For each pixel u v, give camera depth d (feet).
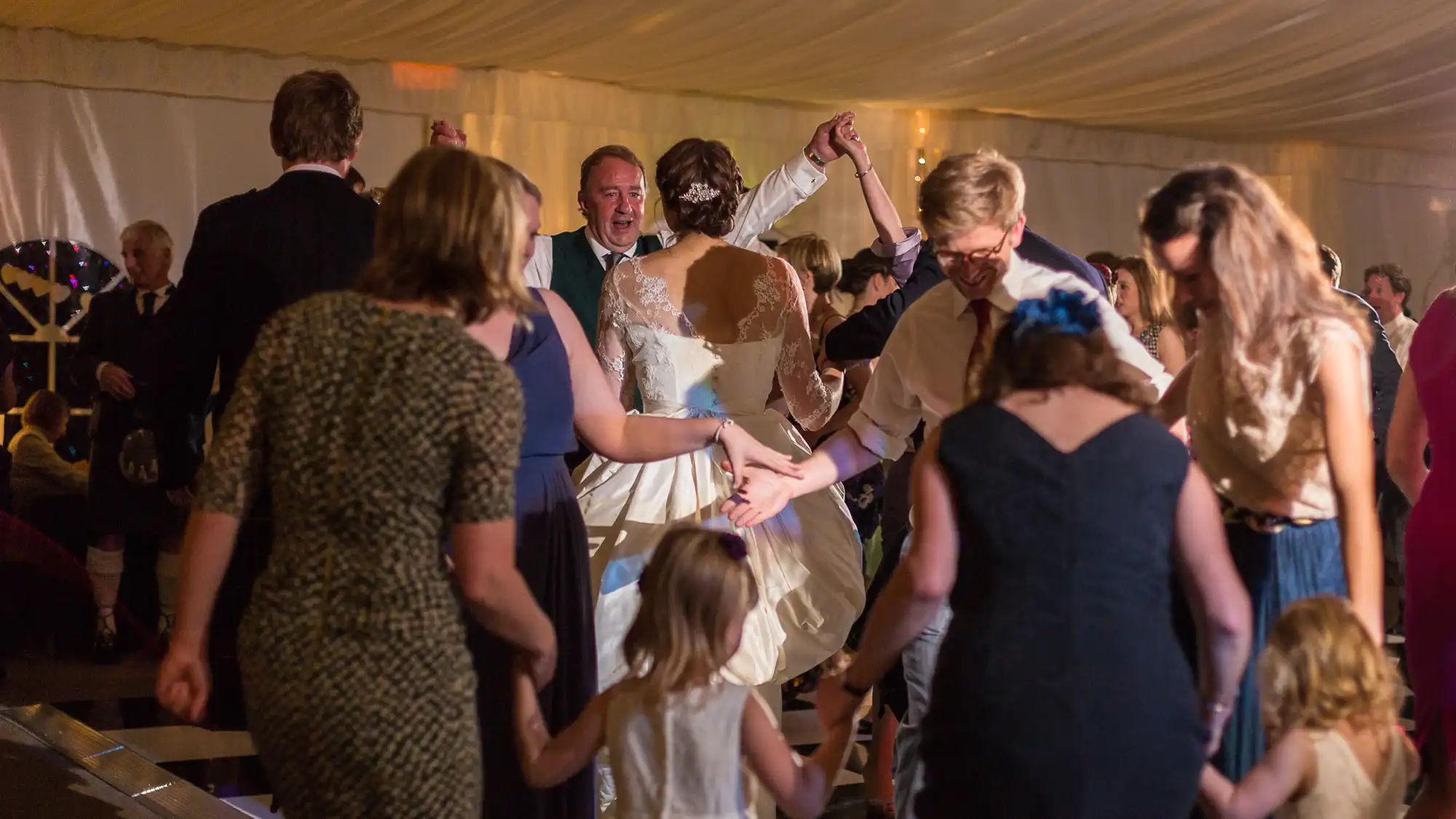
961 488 6.30
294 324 6.33
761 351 10.36
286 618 6.18
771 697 10.68
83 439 23.12
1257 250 7.42
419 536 6.22
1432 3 18.83
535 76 25.08
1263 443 7.66
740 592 6.96
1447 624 8.52
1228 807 7.30
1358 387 7.34
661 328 10.21
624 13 19.86
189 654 6.43
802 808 7.04
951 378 8.79
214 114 23.72
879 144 28.17
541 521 8.01
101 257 23.20
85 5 20.59
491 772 7.85
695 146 10.34
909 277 11.23
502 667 7.85
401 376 6.16
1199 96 25.30
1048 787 6.02
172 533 18.93
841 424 13.80
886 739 11.63
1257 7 18.94
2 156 22.44
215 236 9.98
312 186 10.17
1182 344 14.80
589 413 8.73
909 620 6.53
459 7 19.71
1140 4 18.80
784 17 19.88
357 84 24.09
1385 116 27.27
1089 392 6.40
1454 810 8.56
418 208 6.71
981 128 28.91
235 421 6.33
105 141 23.06
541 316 7.98
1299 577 7.91
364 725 6.11
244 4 19.88
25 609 19.43
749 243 13.33
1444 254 33.01
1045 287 8.32
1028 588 6.15
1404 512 19.65
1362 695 7.44
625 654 7.16
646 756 6.93
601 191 12.35
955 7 19.01
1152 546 6.24
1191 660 8.00
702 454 10.46
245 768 13.16
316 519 6.19
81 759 13.53
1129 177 30.76
